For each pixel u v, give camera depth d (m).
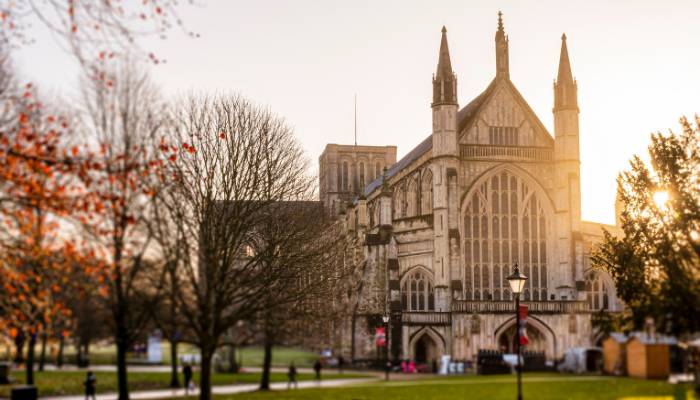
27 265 33.34
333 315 82.69
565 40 107.81
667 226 51.91
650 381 55.72
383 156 189.50
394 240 108.62
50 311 34.28
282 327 72.31
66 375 94.94
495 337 96.56
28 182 27.06
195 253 64.44
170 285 57.72
